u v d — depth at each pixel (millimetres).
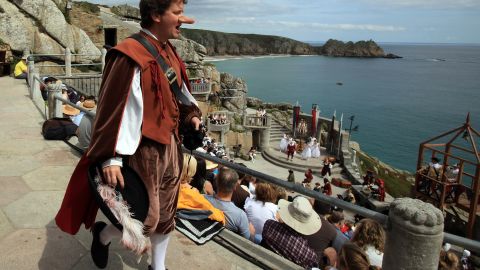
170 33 2311
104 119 2154
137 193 2262
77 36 25422
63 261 3225
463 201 17203
